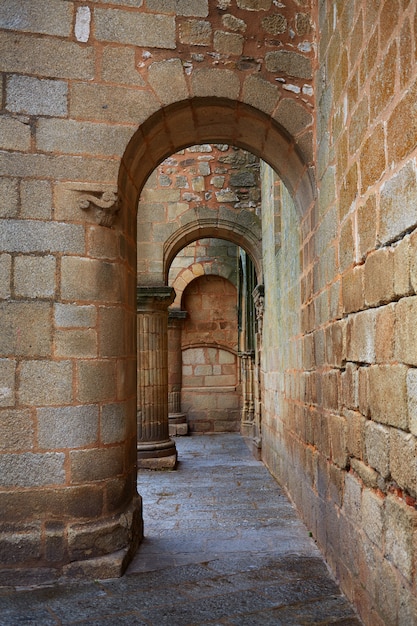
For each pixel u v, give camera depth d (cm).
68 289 387
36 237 385
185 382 1362
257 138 478
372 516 279
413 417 221
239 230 926
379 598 268
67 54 402
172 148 497
